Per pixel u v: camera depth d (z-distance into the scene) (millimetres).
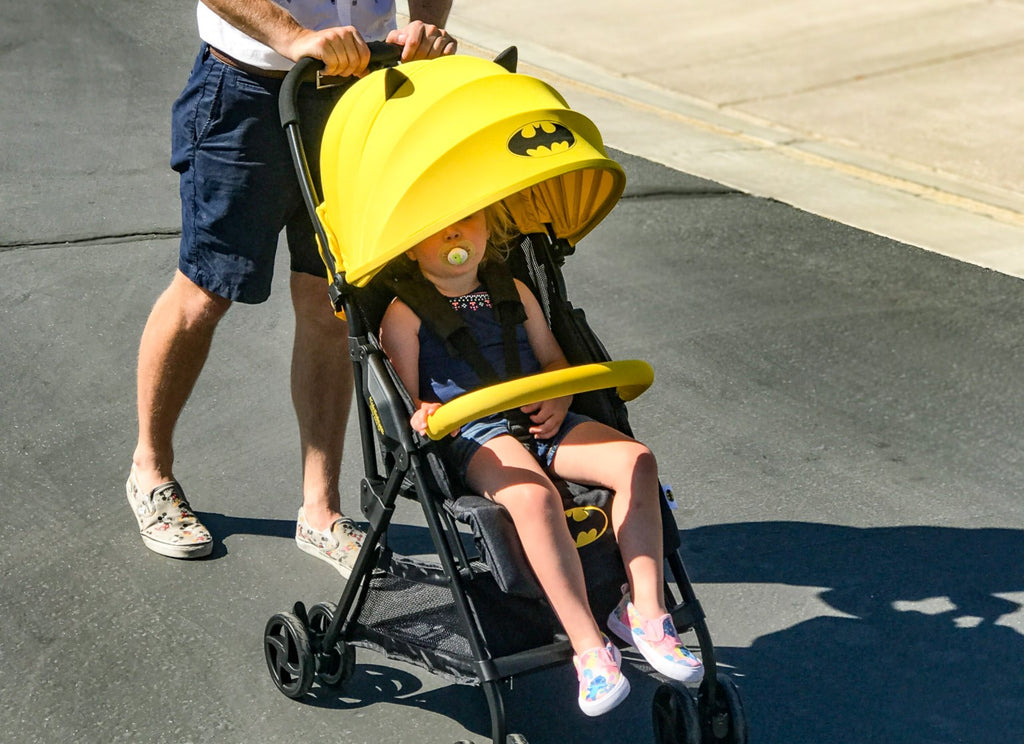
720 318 6000
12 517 4344
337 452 4164
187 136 3822
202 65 3791
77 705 3496
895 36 10242
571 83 9328
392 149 3047
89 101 8531
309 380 4055
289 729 3432
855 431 5062
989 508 4551
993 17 10625
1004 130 8406
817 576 4141
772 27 10539
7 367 5312
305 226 3906
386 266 3488
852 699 3576
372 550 3293
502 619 3172
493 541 3012
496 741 2959
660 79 9430
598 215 3527
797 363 5594
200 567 4129
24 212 6812
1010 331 5926
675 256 6691
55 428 4898
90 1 10758
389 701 3559
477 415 2955
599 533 3176
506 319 3537
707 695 3152
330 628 3398
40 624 3822
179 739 3383
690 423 5090
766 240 6906
